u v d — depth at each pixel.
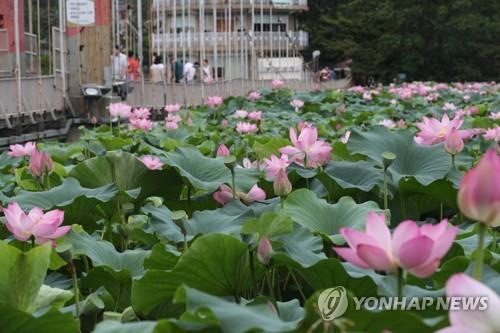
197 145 8.38
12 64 16.64
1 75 15.95
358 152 5.14
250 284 3.10
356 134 5.25
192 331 2.07
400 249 1.99
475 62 54.12
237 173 5.09
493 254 3.19
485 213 1.96
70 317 2.41
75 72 16.55
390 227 4.57
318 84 35.22
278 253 2.79
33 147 6.38
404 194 4.77
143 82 19.17
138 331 2.08
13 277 2.79
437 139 5.19
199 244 2.83
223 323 1.97
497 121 9.76
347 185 4.77
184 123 11.12
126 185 4.98
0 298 2.79
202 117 14.08
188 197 5.00
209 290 2.95
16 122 12.90
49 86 15.06
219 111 15.08
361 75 57.25
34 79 14.15
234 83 25.91
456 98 18.09
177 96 21.09
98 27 17.20
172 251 3.22
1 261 2.78
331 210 3.88
